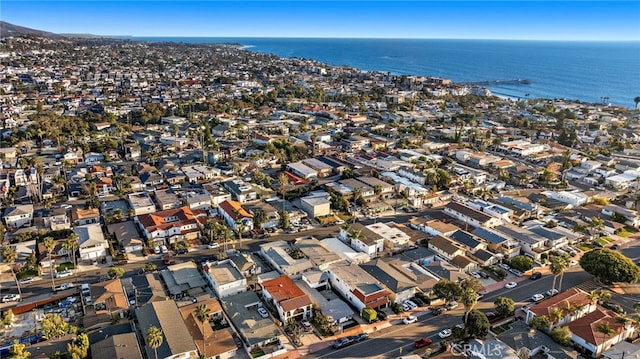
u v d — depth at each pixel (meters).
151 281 107.06
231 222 142.50
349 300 106.38
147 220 137.75
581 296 101.06
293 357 87.19
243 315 96.44
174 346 83.38
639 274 109.44
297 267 115.19
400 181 181.00
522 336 89.88
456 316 100.50
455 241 132.38
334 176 195.88
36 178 174.00
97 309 97.88
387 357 87.38
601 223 139.12
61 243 124.44
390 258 122.62
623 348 88.19
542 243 131.38
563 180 194.00
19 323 95.69
